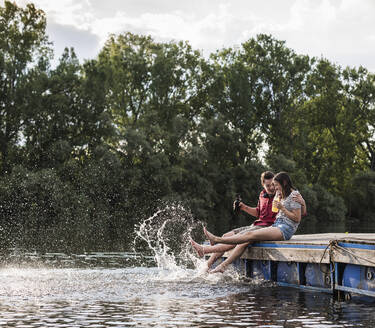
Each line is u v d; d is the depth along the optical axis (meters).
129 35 46.91
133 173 38.66
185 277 8.02
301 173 49.22
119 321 4.83
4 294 6.28
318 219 50.00
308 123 55.88
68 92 39.41
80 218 33.78
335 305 5.85
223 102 48.88
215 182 45.44
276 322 4.88
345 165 57.22
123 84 44.72
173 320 4.89
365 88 55.66
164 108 46.09
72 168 37.22
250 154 48.44
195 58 48.03
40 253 12.41
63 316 5.04
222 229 27.58
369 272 5.90
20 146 38.75
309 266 7.03
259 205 8.55
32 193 33.38
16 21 39.91
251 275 8.27
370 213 55.16
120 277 7.92
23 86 37.38
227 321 4.89
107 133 39.47
